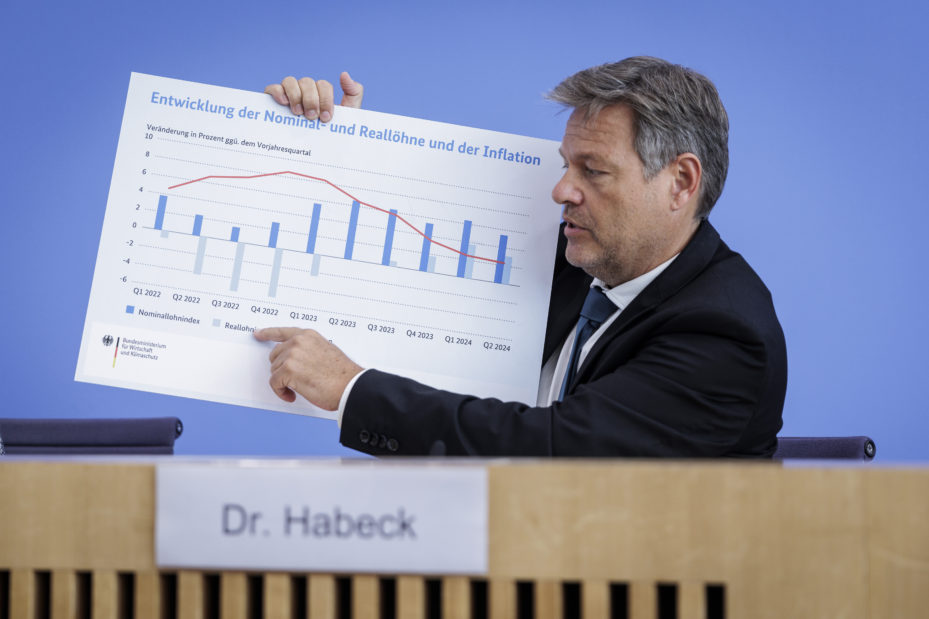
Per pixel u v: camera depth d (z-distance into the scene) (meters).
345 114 1.87
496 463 0.86
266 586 0.86
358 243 1.83
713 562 0.81
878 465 0.84
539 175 1.86
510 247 1.84
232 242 1.81
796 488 0.81
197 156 1.83
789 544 0.81
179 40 4.47
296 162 1.85
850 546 0.80
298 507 0.86
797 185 4.08
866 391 3.99
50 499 0.89
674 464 0.84
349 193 1.84
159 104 1.84
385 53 4.41
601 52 4.31
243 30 4.45
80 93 4.50
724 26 4.20
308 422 4.30
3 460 0.92
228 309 1.78
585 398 1.53
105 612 0.88
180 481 0.87
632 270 1.72
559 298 1.87
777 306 4.05
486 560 0.83
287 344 1.68
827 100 4.09
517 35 4.36
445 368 1.79
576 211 1.68
